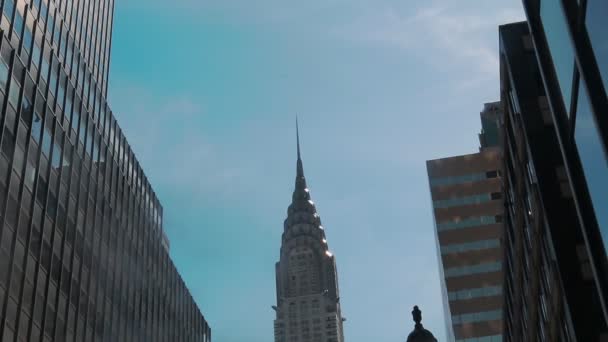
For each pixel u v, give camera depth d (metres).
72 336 74.50
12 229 63.19
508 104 57.97
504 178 65.06
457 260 139.12
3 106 64.56
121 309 91.69
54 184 74.88
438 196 145.38
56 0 85.56
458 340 131.50
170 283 118.88
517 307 65.12
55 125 77.38
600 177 25.84
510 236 66.75
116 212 95.06
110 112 98.94
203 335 138.50
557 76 31.06
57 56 81.88
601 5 22.88
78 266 78.75
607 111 24.00
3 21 67.75
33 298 66.00
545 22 32.03
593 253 29.11
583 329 42.06
